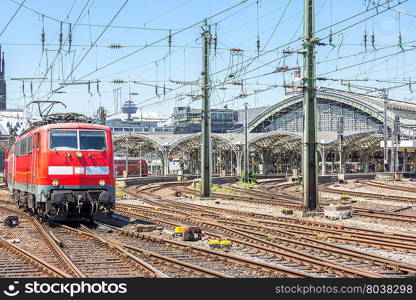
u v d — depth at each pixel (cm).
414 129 8012
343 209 2503
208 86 3581
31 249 1627
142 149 9088
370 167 10144
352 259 1445
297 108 10362
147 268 1277
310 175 2689
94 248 1641
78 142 2247
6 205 3341
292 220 2402
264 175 7994
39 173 2214
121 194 4334
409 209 2938
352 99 9388
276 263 1409
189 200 3788
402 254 1562
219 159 9125
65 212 2227
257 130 10925
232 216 2555
